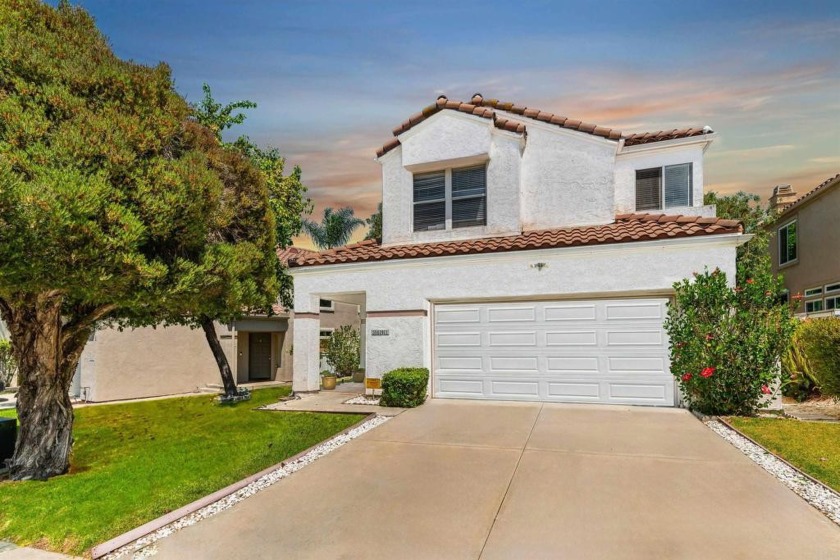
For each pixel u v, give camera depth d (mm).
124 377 16609
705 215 13641
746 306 9477
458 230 13617
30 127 5875
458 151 13539
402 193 14352
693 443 7656
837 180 17422
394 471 6816
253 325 21281
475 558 4410
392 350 12617
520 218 13133
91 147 6074
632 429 8570
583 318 11086
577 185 13422
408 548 4652
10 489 6844
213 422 11070
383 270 12867
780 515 5043
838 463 6512
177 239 7270
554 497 5688
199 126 9734
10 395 17469
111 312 8992
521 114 14148
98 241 5836
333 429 9555
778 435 7879
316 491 6211
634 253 10641
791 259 21562
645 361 10594
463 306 12156
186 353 18688
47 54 6551
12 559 4934
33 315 7465
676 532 4730
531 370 11453
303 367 13953
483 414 10133
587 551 4441
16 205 5227
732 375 9203
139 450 8812
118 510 5969
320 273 13789
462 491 5988
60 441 7668
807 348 10484
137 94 6918
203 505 5984
